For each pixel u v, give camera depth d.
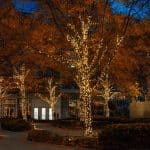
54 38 26.45
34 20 26.52
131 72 39.94
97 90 49.66
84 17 23.94
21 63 39.03
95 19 24.36
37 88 61.78
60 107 73.75
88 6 23.94
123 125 19.33
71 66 25.55
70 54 25.48
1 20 26.81
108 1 24.19
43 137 25.44
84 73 23.72
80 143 22.03
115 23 24.17
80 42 23.78
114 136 19.39
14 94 69.12
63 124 45.53
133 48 34.09
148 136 18.95
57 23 24.05
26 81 49.06
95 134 23.59
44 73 55.44
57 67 33.25
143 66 38.44
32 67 42.34
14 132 39.59
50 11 24.92
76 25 24.42
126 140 19.20
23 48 28.64
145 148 18.86
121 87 45.53
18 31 26.58
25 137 30.98
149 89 44.66
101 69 25.02
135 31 27.92
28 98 69.44
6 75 44.34
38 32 26.20
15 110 70.50
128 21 23.53
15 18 26.69
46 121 62.94
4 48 29.55
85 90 23.67
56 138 24.14
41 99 69.06
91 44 25.11
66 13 23.84
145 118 37.59
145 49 34.09
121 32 23.89
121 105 60.88
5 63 35.50
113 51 24.19
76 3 23.80
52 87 64.44
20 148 21.75
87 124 23.56
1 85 48.44
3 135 34.00
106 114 50.88
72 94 70.50
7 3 26.70
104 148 19.78
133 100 48.59
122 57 34.72
